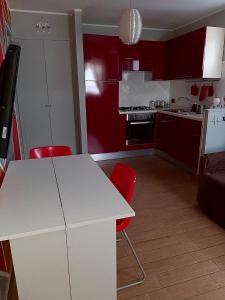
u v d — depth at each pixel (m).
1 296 1.47
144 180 3.51
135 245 2.07
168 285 1.66
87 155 2.20
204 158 2.53
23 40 3.66
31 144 4.09
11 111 1.23
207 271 1.78
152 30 4.57
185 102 4.54
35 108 3.97
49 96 3.99
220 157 2.56
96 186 1.49
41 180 1.59
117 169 1.80
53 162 1.99
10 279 1.67
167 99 5.11
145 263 1.86
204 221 2.45
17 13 3.52
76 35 3.60
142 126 4.56
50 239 1.10
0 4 2.55
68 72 3.98
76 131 4.29
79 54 3.69
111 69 4.07
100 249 1.21
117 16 3.82
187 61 3.80
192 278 1.72
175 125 3.96
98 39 3.89
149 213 2.60
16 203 1.28
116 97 4.23
